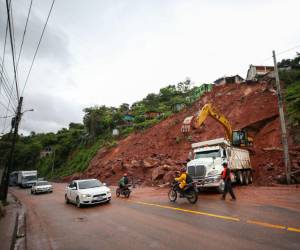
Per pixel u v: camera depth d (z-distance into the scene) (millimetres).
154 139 39812
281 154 21859
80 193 13305
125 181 16938
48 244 6766
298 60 46750
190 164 15438
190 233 6711
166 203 12492
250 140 24000
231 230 6688
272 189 14914
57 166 69750
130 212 10594
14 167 90500
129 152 39469
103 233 7434
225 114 37156
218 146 16266
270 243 5504
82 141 66750
